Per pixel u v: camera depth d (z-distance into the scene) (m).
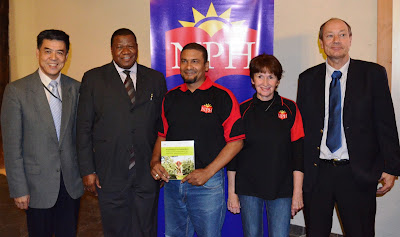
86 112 2.22
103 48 4.41
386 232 2.96
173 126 2.17
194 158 2.11
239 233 2.97
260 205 2.12
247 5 2.85
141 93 2.29
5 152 2.04
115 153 2.24
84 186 2.29
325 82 2.21
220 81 2.95
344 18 2.98
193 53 2.10
